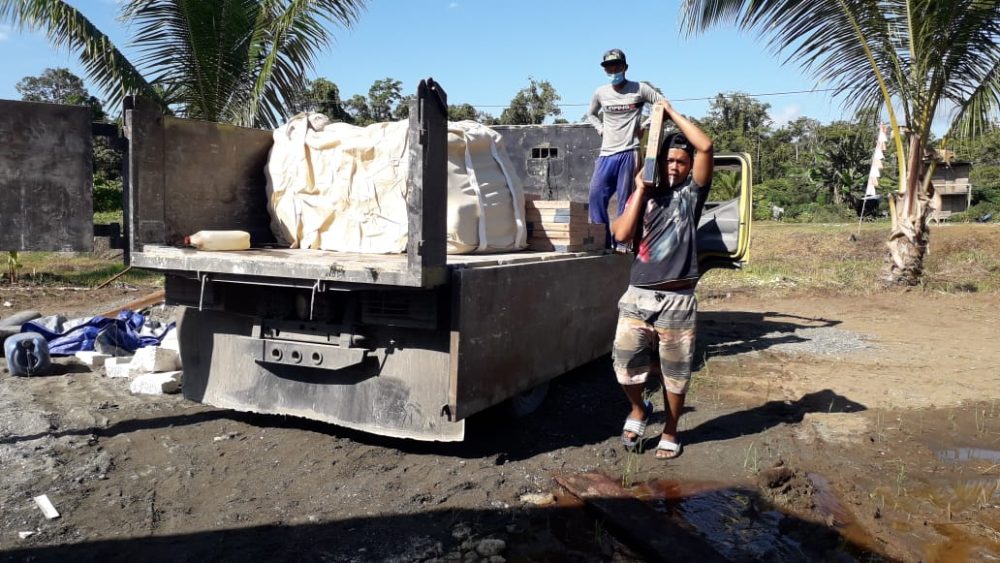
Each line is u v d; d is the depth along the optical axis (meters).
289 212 4.98
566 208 5.08
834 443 4.52
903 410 5.27
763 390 5.76
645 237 3.97
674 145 3.94
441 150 3.50
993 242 20.31
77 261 15.77
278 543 3.08
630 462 4.02
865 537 3.24
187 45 10.09
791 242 23.05
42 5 9.29
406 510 3.42
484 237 4.64
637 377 4.15
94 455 4.07
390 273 3.42
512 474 3.88
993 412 5.22
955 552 3.12
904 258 12.35
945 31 10.59
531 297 4.25
